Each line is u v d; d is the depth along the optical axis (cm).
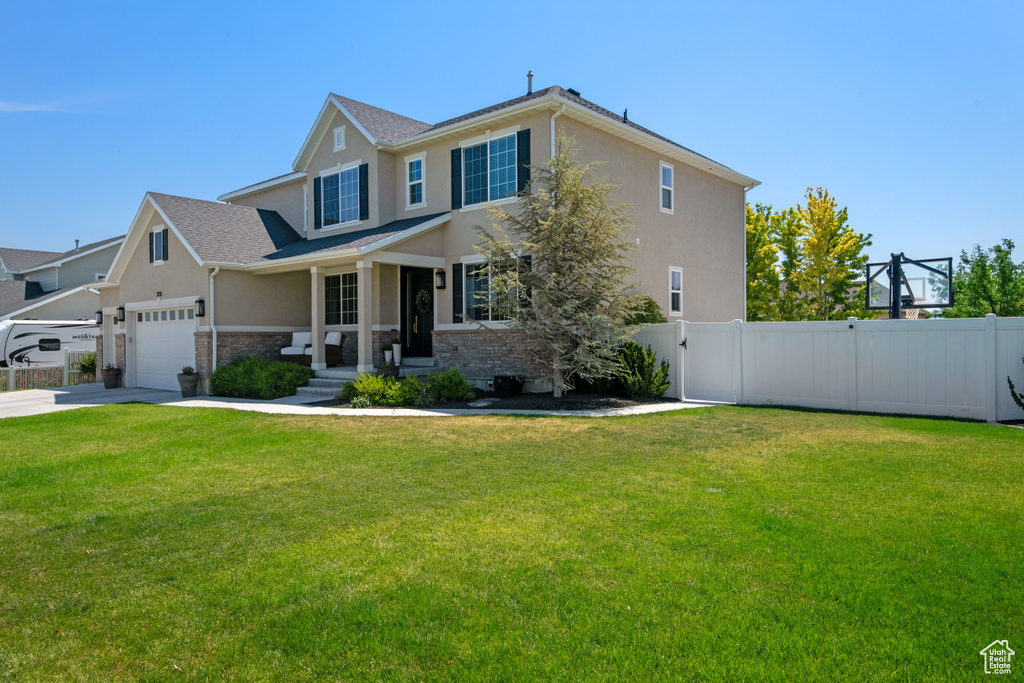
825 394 1202
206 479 704
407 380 1352
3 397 1758
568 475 679
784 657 313
